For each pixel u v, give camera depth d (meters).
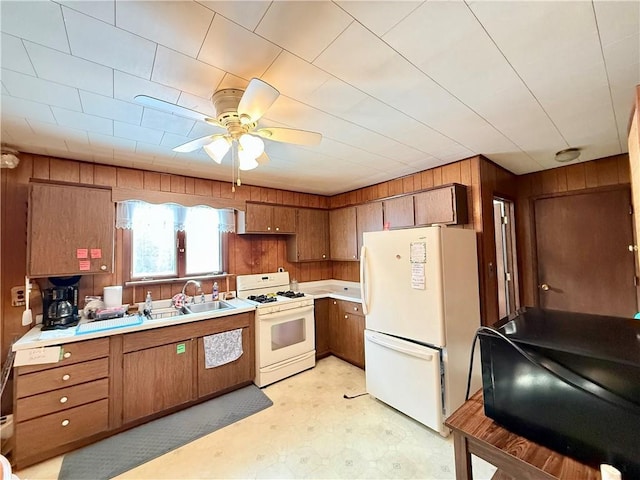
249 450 2.00
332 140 2.26
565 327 1.06
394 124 1.99
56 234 2.25
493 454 0.93
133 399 2.28
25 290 2.26
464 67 1.37
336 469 1.81
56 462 1.92
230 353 2.81
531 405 0.93
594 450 0.81
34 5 0.95
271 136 1.66
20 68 1.29
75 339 2.04
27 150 2.27
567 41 1.21
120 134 2.02
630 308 2.71
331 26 1.09
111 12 1.00
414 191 3.06
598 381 0.80
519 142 2.37
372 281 2.65
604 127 2.10
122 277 2.76
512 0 0.99
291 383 3.01
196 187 3.17
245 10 1.01
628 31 1.15
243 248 3.65
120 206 2.73
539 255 3.26
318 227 4.17
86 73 1.34
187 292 3.17
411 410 2.28
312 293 3.90
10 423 2.07
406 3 1.00
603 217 2.85
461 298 2.35
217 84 1.46
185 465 1.87
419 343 2.31
